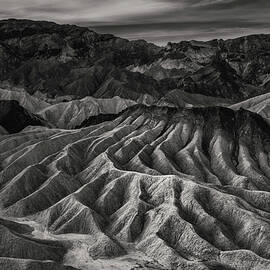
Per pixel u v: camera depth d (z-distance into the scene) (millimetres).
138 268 93250
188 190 114625
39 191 124312
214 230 103500
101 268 93062
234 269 93125
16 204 120875
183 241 100750
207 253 96812
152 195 117938
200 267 91375
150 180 122000
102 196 120188
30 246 93062
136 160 141000
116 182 124188
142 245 102062
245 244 101000
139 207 112062
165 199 115062
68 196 118375
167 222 104688
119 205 119562
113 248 99188
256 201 119375
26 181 131250
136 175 124812
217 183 136375
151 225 106562
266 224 102625
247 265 93250
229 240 100938
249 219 104562
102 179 129125
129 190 122188
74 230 109062
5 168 144250
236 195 121312
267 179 141000
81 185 133000
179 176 133000
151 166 142250
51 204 123062
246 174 141750
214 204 111938
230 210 108812
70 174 139750
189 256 97375
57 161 141875
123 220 110062
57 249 97500
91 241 103000
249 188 132500
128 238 105188
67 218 112125
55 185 127750
